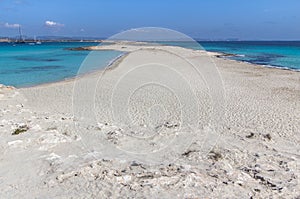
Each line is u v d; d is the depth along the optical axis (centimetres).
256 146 712
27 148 630
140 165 545
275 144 749
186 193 448
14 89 1486
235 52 5303
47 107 1120
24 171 528
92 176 507
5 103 1170
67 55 4106
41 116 920
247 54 4772
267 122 971
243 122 959
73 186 475
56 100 1251
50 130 732
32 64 2959
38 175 514
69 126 769
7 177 507
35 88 1562
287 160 615
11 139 667
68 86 1595
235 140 747
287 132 870
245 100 1293
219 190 462
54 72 2333
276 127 919
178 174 511
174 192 452
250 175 535
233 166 580
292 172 549
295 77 2067
